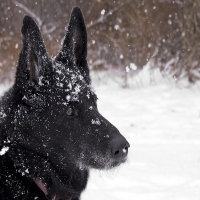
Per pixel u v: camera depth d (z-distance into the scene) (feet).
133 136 32.63
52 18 62.03
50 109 16.67
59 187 17.42
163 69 51.24
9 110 16.48
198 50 47.67
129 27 54.85
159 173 25.71
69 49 18.74
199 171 25.71
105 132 16.79
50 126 16.60
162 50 51.88
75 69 18.25
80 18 19.06
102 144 16.62
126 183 24.66
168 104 40.19
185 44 47.83
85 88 17.58
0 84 53.88
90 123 16.92
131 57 54.13
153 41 51.96
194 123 34.50
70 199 17.90
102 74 55.93
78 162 17.13
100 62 57.62
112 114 38.55
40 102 16.61
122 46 53.21
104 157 16.65
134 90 46.60
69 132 16.81
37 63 16.94
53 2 63.00
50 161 16.99
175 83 47.21
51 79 17.06
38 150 16.65
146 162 27.43
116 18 57.11
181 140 31.14
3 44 56.34
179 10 49.47
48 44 54.95
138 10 52.90
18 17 63.46
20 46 55.57
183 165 26.73
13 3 63.72
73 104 16.99
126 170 26.27
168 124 34.83
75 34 18.99
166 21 52.13
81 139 16.81
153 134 32.83
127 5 54.95
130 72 53.72
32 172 16.70
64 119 16.79
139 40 52.95
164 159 27.86
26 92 16.48
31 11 63.31
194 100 40.45
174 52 51.26
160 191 23.35
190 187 23.65
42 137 16.53
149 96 43.32
